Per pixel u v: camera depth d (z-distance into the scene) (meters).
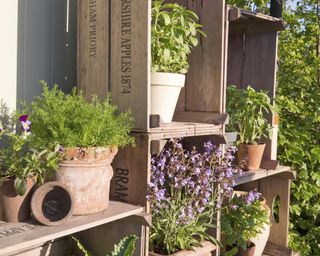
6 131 1.65
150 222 1.58
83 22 1.77
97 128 1.47
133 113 1.63
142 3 1.58
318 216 3.29
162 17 1.83
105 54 1.70
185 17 1.85
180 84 1.82
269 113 2.50
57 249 1.89
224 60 1.96
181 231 1.88
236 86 2.63
